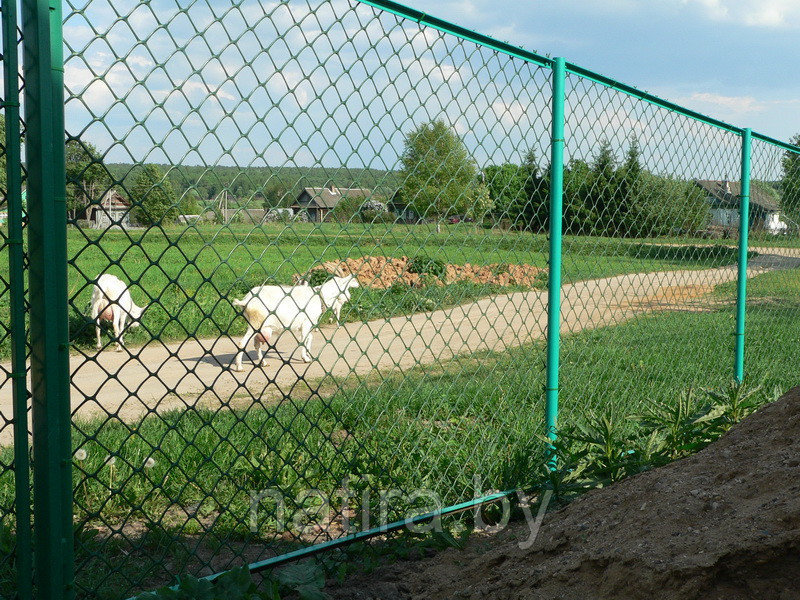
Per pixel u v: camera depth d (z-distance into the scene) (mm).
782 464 3084
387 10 3383
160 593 2799
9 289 2492
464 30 3746
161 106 2600
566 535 3230
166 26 2586
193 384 8375
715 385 6512
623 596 2635
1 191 2447
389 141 3473
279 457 3664
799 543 2543
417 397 6309
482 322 11938
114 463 4715
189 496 4430
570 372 7035
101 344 10430
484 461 4586
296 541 3889
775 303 11086
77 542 3455
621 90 4980
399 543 3768
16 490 2539
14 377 2512
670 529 2865
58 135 2459
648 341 8969
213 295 13648
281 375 8727
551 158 4457
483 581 3139
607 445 4391
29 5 2416
